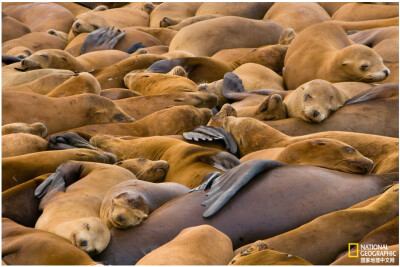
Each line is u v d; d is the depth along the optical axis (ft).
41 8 217.77
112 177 75.56
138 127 102.78
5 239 61.67
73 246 57.57
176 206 66.64
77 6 231.71
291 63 132.26
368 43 147.23
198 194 68.13
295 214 65.92
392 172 75.15
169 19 201.87
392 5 181.68
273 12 200.23
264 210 65.77
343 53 120.57
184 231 59.67
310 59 128.06
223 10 206.18
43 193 73.51
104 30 180.55
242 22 174.29
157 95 115.24
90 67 151.02
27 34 187.73
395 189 64.08
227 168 80.28
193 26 173.99
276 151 84.02
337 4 206.18
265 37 175.01
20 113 98.84
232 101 122.93
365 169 73.00
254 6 207.82
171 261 51.49
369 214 61.16
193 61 145.48
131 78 136.15
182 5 219.61
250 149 93.86
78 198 69.41
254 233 64.90
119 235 63.00
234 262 53.01
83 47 174.50
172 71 137.90
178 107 103.65
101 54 157.48
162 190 70.59
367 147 82.64
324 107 100.27
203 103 115.65
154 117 103.45
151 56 149.48
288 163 76.84
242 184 66.59
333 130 98.43
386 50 133.18
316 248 58.23
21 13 220.84
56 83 123.95
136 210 64.34
